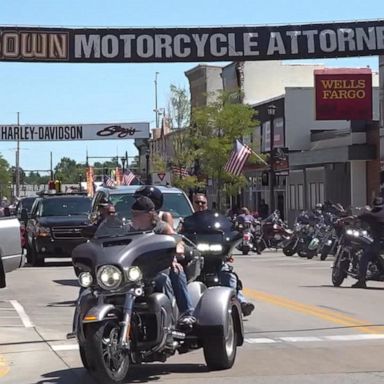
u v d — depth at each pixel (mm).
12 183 187625
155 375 13180
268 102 79688
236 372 13305
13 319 20125
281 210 79438
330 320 19141
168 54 21766
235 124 77625
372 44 22172
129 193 26734
